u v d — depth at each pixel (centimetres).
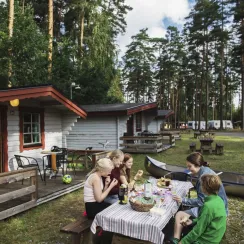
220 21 3156
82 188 676
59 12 2109
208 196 280
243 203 573
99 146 1334
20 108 723
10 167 696
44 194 552
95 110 1305
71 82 1716
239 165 1011
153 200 324
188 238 270
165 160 1138
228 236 414
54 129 863
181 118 5556
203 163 373
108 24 2094
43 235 406
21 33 1293
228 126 4369
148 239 269
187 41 3562
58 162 715
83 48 2030
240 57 3188
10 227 429
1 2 1528
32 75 1371
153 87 4712
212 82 4575
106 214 297
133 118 1617
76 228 323
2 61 1286
